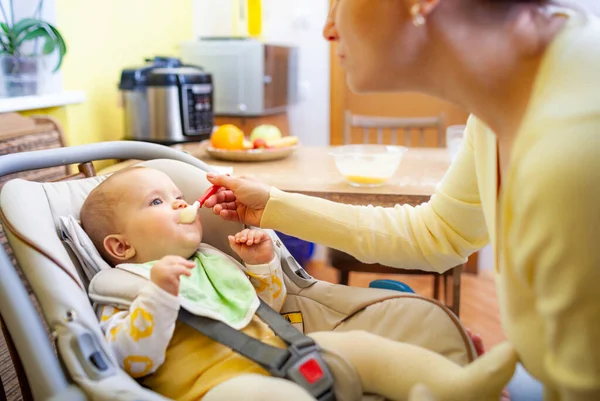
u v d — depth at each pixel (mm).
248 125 2469
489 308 2213
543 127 502
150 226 957
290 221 936
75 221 953
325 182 1460
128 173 1008
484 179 692
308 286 999
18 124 1297
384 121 2357
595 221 455
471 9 551
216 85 2375
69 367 650
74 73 1757
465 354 828
